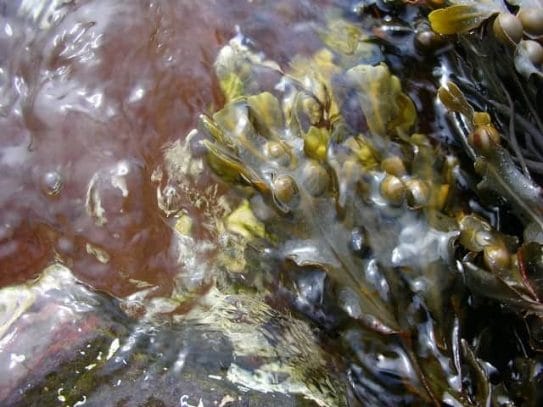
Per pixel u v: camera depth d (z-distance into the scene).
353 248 0.39
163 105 0.44
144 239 0.43
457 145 0.43
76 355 0.41
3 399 0.40
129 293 0.43
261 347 0.41
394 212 0.39
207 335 0.42
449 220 0.40
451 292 0.39
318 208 0.40
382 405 0.39
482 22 0.42
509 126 0.42
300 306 0.40
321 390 0.40
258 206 0.41
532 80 0.41
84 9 0.47
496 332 0.40
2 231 0.44
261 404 0.40
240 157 0.41
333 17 0.47
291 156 0.40
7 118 0.45
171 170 0.43
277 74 0.45
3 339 0.42
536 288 0.38
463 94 0.44
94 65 0.45
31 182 0.44
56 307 0.42
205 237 0.43
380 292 0.39
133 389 0.41
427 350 0.39
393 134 0.43
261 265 0.41
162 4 0.46
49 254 0.44
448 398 0.38
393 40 0.46
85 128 0.44
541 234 0.39
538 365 0.39
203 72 0.45
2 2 0.47
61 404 0.40
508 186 0.40
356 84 0.44
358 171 0.40
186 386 0.40
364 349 0.39
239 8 0.47
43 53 0.46
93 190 0.43
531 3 0.42
